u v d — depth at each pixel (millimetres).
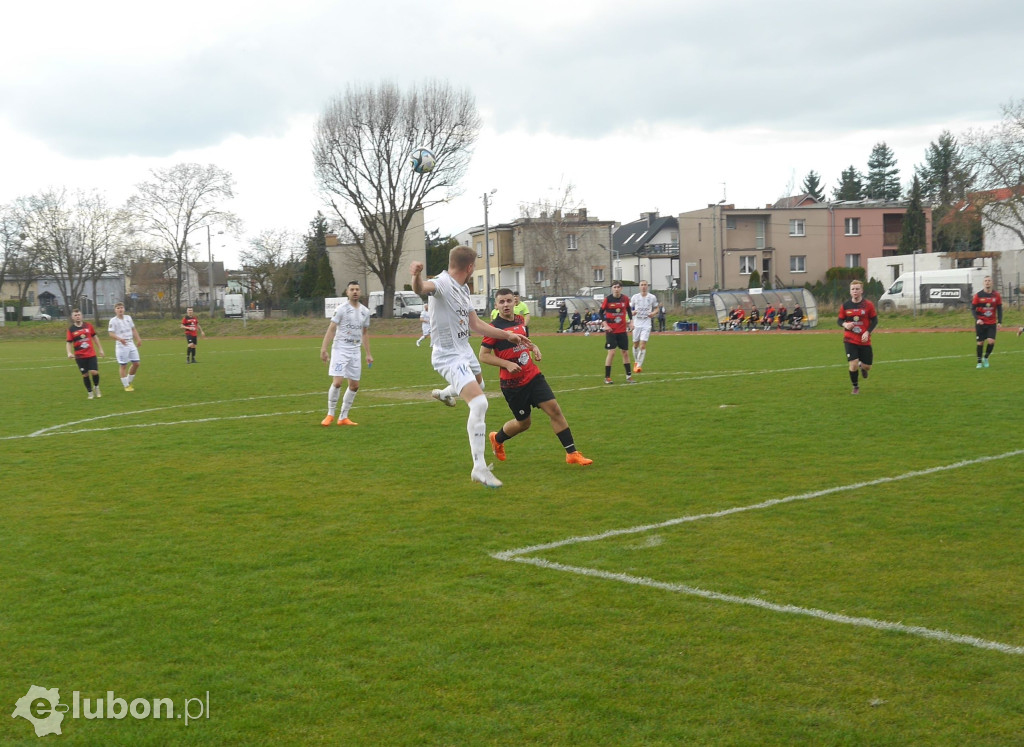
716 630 4633
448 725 3697
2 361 33344
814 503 7312
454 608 5023
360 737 3621
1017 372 17797
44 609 5141
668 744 3521
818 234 72000
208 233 68812
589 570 5668
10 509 7738
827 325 44156
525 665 4246
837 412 12609
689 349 29047
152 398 17750
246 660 4371
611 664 4246
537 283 75188
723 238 70000
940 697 3869
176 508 7691
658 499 7602
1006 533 6312
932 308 46469
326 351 12586
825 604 4980
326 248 87000
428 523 6965
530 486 8281
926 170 102938
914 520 6703
